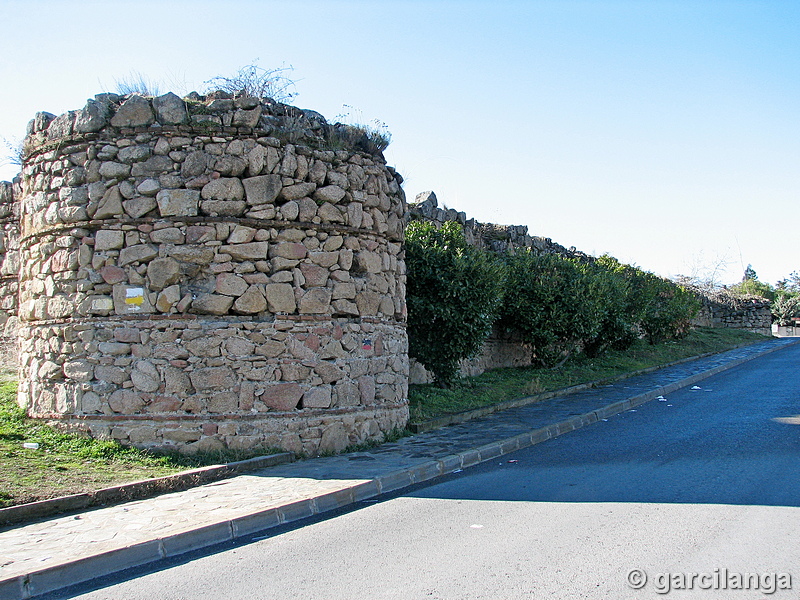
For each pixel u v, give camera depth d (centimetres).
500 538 640
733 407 1454
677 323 2906
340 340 1026
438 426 1232
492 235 2058
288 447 966
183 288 949
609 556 578
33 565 564
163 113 965
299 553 620
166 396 937
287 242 985
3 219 1412
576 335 1981
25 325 1043
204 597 524
